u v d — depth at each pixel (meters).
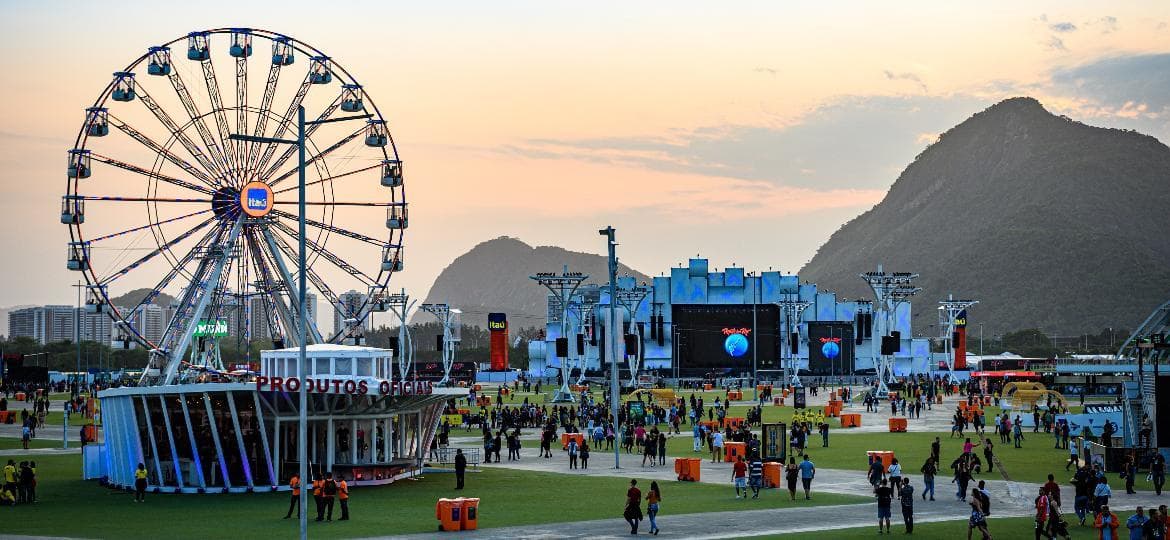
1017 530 56.56
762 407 167.00
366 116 59.62
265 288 107.38
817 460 91.44
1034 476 79.81
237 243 105.81
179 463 73.94
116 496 72.69
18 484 69.56
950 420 138.75
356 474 76.25
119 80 102.25
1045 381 171.12
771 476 74.31
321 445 76.12
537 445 109.44
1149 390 84.12
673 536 55.00
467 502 57.66
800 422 113.62
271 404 73.25
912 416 144.25
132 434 75.69
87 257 99.06
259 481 74.06
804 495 70.12
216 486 73.75
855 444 105.38
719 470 85.62
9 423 142.00
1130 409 88.31
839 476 80.56
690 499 68.75
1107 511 50.53
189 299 101.44
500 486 76.19
